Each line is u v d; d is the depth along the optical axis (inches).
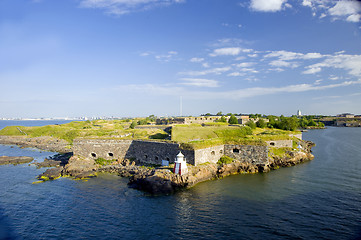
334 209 1151.6
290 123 3550.7
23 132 4820.4
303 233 944.3
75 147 2249.0
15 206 1253.1
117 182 1642.5
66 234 971.3
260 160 1875.0
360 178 1648.6
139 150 2094.0
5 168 2106.3
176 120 3678.6
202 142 1822.1
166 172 1533.0
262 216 1097.4
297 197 1314.0
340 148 3036.4
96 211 1182.3
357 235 919.7
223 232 965.2
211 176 1707.7
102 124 5108.3
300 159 2172.7
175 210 1179.3
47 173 1834.4
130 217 1111.0
